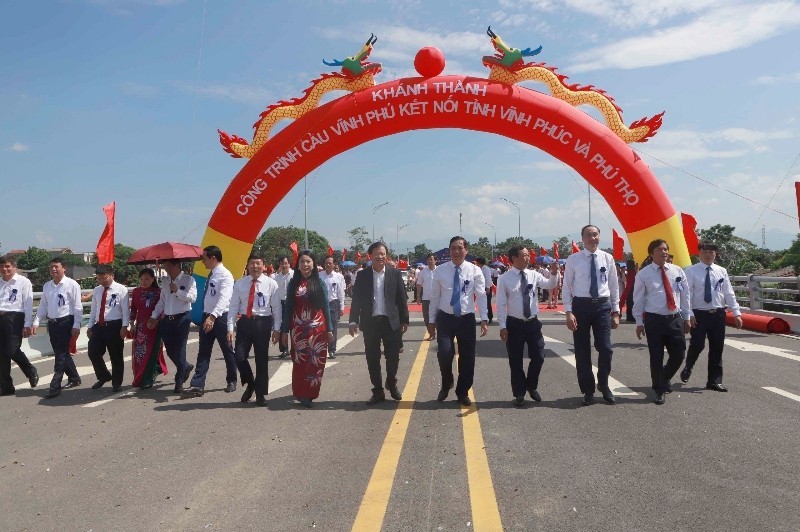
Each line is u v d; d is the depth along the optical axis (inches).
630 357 443.5
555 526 156.0
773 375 362.0
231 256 661.9
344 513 166.6
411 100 629.9
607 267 300.2
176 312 350.0
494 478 191.5
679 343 296.4
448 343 299.3
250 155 673.6
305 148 644.7
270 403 311.7
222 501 177.5
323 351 301.0
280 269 494.0
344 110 636.7
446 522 159.6
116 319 358.0
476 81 632.4
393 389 310.2
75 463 217.8
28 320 361.7
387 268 310.0
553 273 320.5
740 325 323.0
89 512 172.1
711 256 327.3
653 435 237.8
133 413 295.7
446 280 300.2
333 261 486.3
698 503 169.3
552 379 362.0
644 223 633.6
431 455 216.7
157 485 192.2
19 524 165.5
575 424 256.7
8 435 261.9
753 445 222.5
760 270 1628.9
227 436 247.8
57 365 354.3
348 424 263.1
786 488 179.6
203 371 335.3
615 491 179.0
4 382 357.1
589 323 297.9
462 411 283.7
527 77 641.0
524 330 296.0
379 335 305.3
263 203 657.0
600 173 630.5
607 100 648.4
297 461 212.5
